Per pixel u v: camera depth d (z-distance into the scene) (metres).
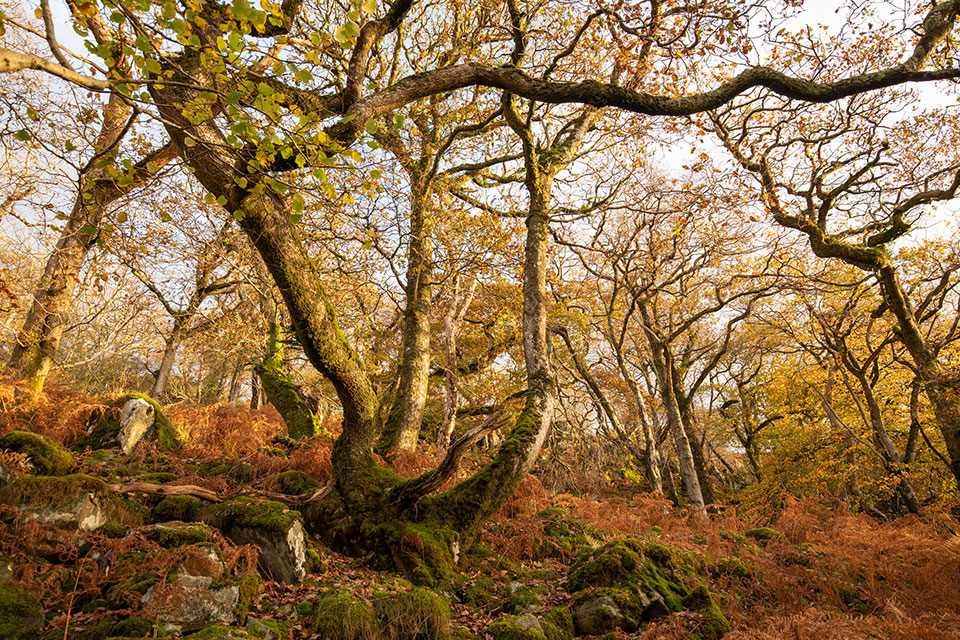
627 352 21.95
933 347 13.46
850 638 4.23
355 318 14.23
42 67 2.93
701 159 12.55
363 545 6.04
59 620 3.90
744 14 8.34
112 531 5.04
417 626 4.59
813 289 14.62
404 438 9.81
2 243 14.73
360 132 5.69
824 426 19.78
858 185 13.50
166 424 8.43
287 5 6.13
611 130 13.73
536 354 7.51
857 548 6.98
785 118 13.27
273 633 4.25
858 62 12.23
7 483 5.02
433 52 12.46
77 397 8.32
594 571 5.78
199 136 4.75
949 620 5.01
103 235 5.17
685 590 5.96
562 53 8.41
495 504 6.45
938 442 17.30
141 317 18.83
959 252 14.19
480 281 12.74
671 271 17.39
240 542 5.47
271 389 11.65
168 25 3.78
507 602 5.52
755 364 24.33
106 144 8.10
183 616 4.06
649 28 8.77
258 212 5.09
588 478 15.95
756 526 10.15
